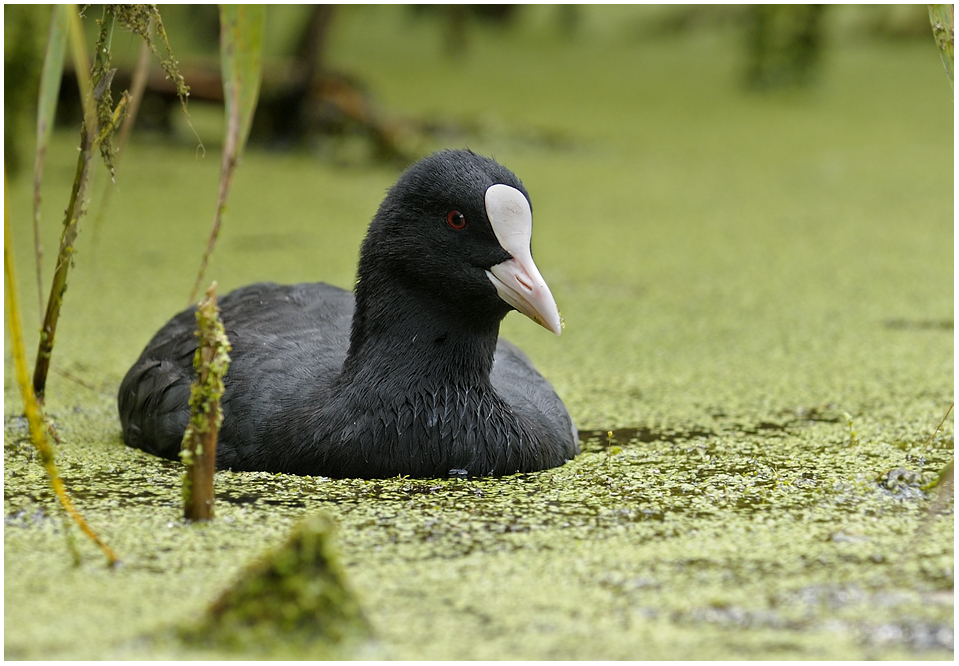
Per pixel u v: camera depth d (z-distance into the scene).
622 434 9.68
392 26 42.00
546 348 12.55
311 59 22.69
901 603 5.82
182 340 8.88
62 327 12.70
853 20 40.38
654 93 32.16
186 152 23.06
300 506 7.32
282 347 8.63
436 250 7.76
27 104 18.86
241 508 7.25
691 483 8.09
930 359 11.89
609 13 43.19
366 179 21.36
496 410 8.05
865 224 18.45
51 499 7.53
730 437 9.53
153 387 8.68
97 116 7.82
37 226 7.07
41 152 6.55
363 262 8.06
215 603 5.42
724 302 14.27
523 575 6.18
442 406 7.87
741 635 5.46
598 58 38.16
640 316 13.73
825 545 6.67
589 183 21.62
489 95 30.80
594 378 11.49
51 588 5.95
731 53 38.62
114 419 9.91
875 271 15.63
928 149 24.95
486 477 8.00
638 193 20.80
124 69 22.30
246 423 8.12
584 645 5.34
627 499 7.65
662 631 5.50
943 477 6.88
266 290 9.61
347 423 7.83
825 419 10.07
